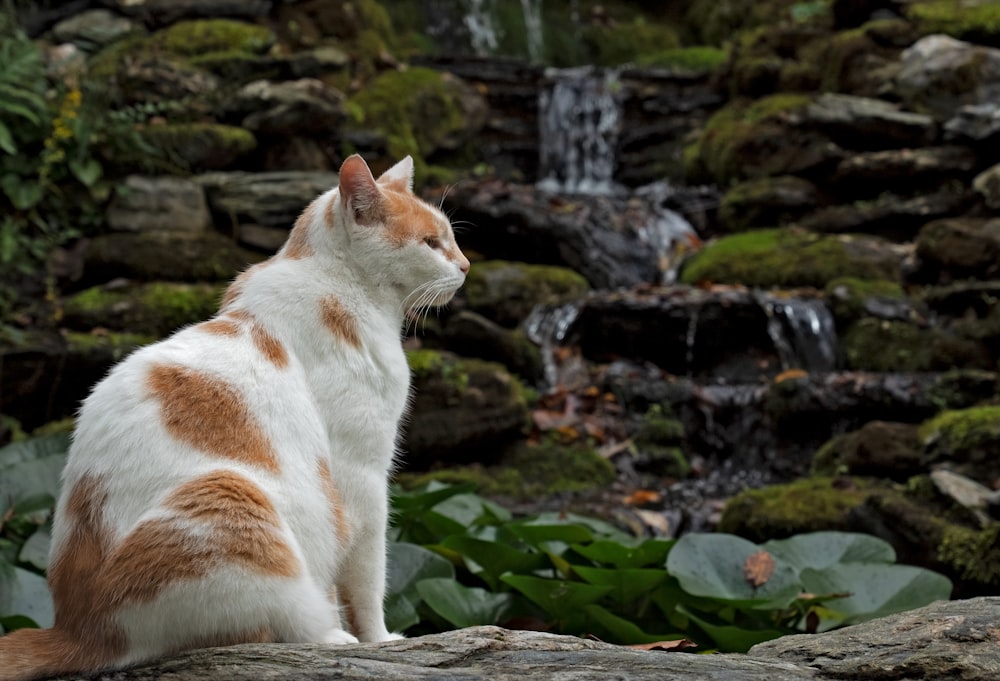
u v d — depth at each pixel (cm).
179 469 204
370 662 193
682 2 1258
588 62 1191
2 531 374
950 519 438
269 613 204
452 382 556
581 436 582
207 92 690
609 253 749
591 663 196
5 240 569
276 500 212
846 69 868
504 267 698
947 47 810
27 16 757
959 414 505
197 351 222
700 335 664
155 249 607
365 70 898
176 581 196
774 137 827
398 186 277
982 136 736
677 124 958
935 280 698
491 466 560
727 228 820
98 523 204
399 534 382
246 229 643
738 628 292
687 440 601
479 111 953
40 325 566
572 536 349
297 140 707
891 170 764
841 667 198
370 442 238
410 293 260
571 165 964
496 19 1171
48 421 535
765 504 472
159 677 189
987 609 222
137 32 736
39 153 616
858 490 481
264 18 834
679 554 329
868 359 637
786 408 581
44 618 300
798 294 676
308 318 237
